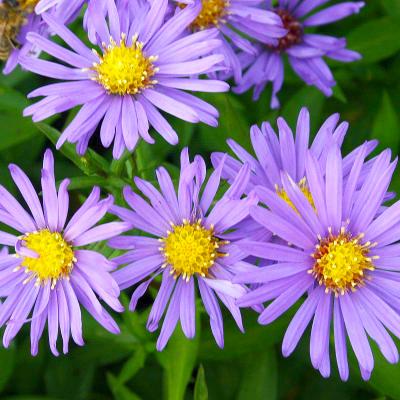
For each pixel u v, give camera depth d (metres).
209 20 0.31
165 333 0.27
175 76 0.28
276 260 0.26
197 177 0.27
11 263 0.28
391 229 0.27
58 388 0.34
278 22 0.31
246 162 0.27
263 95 0.37
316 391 0.34
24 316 0.27
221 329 0.27
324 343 0.26
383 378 0.31
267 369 0.32
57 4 0.29
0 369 0.32
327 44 0.34
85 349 0.34
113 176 0.29
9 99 0.34
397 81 0.38
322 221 0.27
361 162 0.26
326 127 0.28
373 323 0.27
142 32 0.28
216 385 0.34
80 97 0.27
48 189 0.27
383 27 0.36
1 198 0.27
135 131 0.27
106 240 0.27
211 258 0.27
